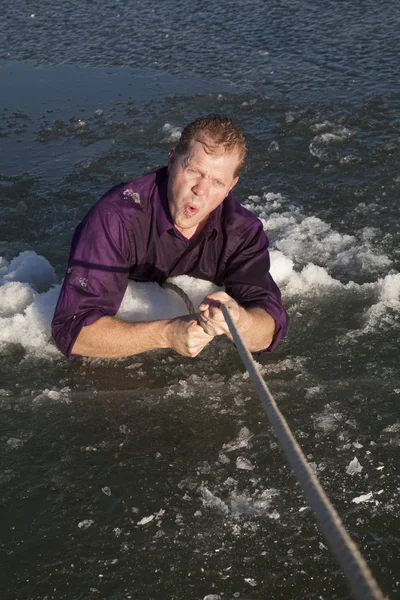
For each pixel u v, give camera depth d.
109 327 3.88
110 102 8.20
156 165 6.73
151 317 4.21
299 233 5.51
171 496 3.36
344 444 3.62
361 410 3.83
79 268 3.93
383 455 3.55
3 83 8.88
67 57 9.62
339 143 6.95
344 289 4.78
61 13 11.38
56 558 3.09
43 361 4.26
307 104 7.82
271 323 3.98
